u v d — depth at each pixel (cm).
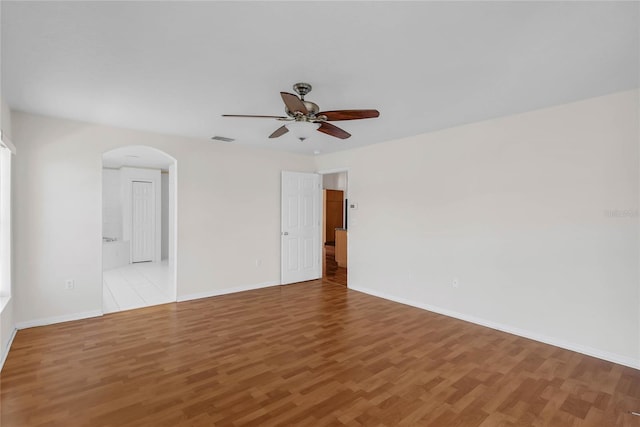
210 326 358
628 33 184
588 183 292
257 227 529
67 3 158
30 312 346
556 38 190
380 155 480
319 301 458
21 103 309
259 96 287
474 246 373
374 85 261
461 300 386
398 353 294
